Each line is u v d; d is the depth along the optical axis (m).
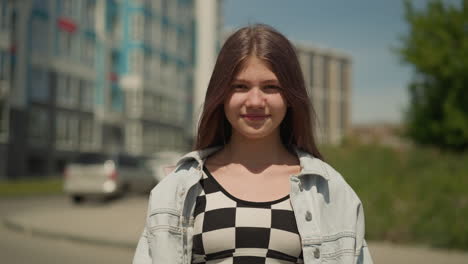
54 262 8.08
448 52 18.56
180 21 53.66
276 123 1.92
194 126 2.11
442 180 11.09
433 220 9.56
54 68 35.59
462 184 10.81
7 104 31.16
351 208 1.89
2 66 30.81
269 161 1.99
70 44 37.66
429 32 19.19
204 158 2.02
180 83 53.28
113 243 9.52
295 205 1.85
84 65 39.09
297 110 1.96
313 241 1.81
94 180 18.05
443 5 19.03
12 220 12.54
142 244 1.88
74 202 18.62
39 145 33.97
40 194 22.30
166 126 49.78
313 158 2.00
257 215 1.83
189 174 1.93
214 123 2.06
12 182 27.25
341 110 72.56
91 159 18.50
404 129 20.83
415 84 20.19
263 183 1.92
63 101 36.59
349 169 12.59
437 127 19.50
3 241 10.05
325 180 1.92
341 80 73.31
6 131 31.12
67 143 36.97
